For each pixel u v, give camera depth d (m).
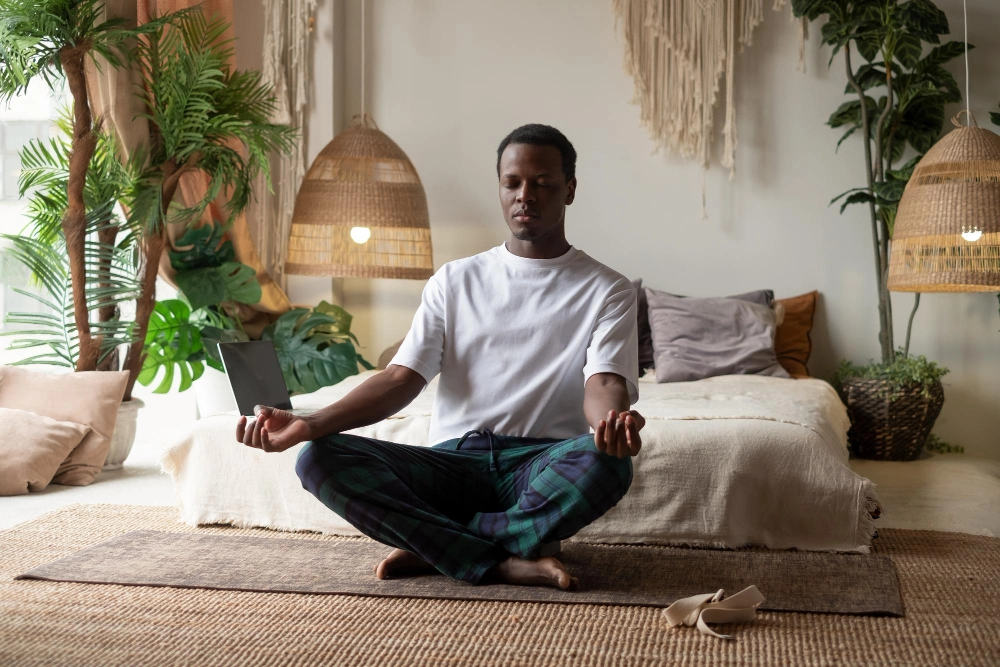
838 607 1.95
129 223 3.54
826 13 4.14
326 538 2.55
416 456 2.13
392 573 2.17
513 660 1.68
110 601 2.00
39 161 3.68
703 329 3.93
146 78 3.59
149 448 4.08
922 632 1.82
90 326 3.53
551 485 2.02
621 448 1.88
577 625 1.86
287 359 3.98
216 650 1.72
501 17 4.41
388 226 4.01
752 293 4.18
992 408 4.15
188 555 2.35
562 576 2.04
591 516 2.02
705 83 4.27
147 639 1.77
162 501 3.06
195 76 3.46
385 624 1.86
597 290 2.18
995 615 1.91
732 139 4.26
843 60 4.21
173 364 4.01
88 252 3.57
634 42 4.31
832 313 4.26
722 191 4.31
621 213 4.37
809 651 1.72
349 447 2.07
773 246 4.29
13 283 4.14
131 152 3.59
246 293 3.94
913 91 3.99
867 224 4.22
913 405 3.84
